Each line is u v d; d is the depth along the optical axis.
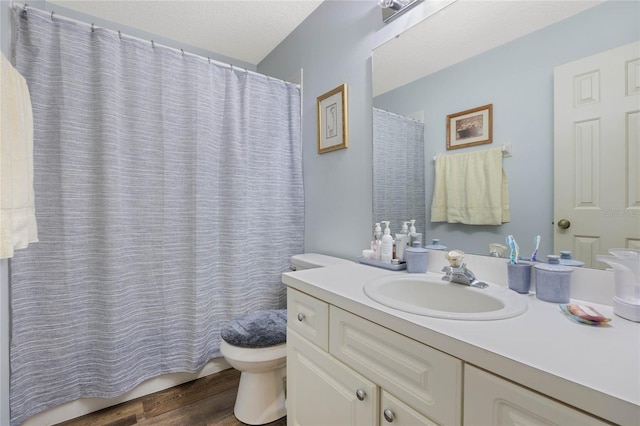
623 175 0.79
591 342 0.60
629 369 0.50
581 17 0.85
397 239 1.32
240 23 2.04
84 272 1.45
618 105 0.79
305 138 2.07
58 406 1.42
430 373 0.67
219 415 1.49
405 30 1.35
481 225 1.10
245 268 1.88
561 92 0.89
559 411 0.48
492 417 0.56
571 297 0.88
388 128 1.44
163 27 2.05
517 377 0.52
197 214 1.70
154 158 1.62
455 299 1.00
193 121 1.70
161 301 1.64
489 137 1.07
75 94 1.42
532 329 0.66
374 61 1.51
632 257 0.73
